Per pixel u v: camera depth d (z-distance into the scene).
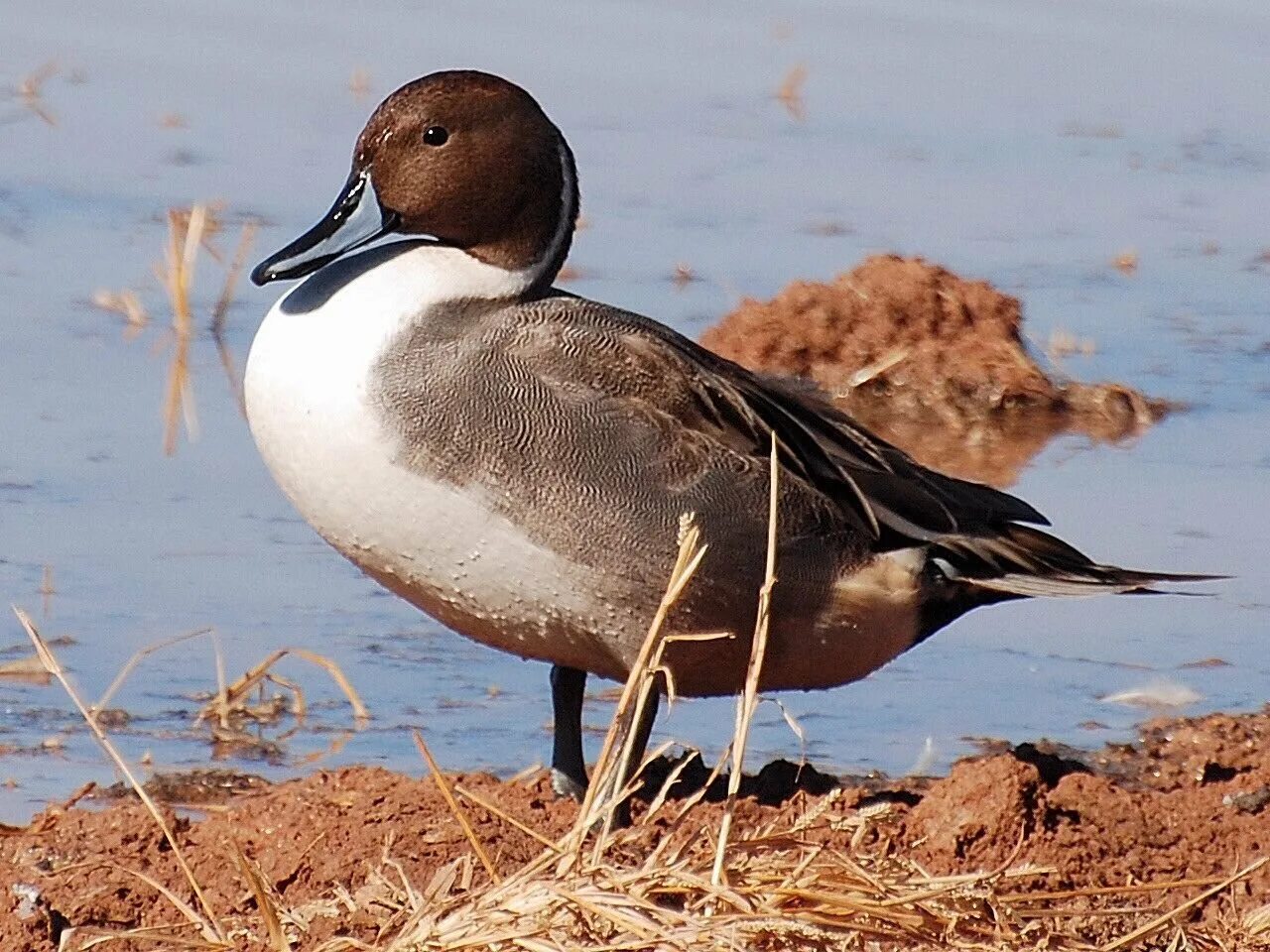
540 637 9.92
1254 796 10.39
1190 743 11.48
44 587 12.77
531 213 10.33
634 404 9.84
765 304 17.98
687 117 25.30
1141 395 17.66
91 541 13.53
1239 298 20.39
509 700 11.80
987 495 10.92
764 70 27.42
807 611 10.23
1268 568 14.09
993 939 8.27
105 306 17.98
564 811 9.47
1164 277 20.91
